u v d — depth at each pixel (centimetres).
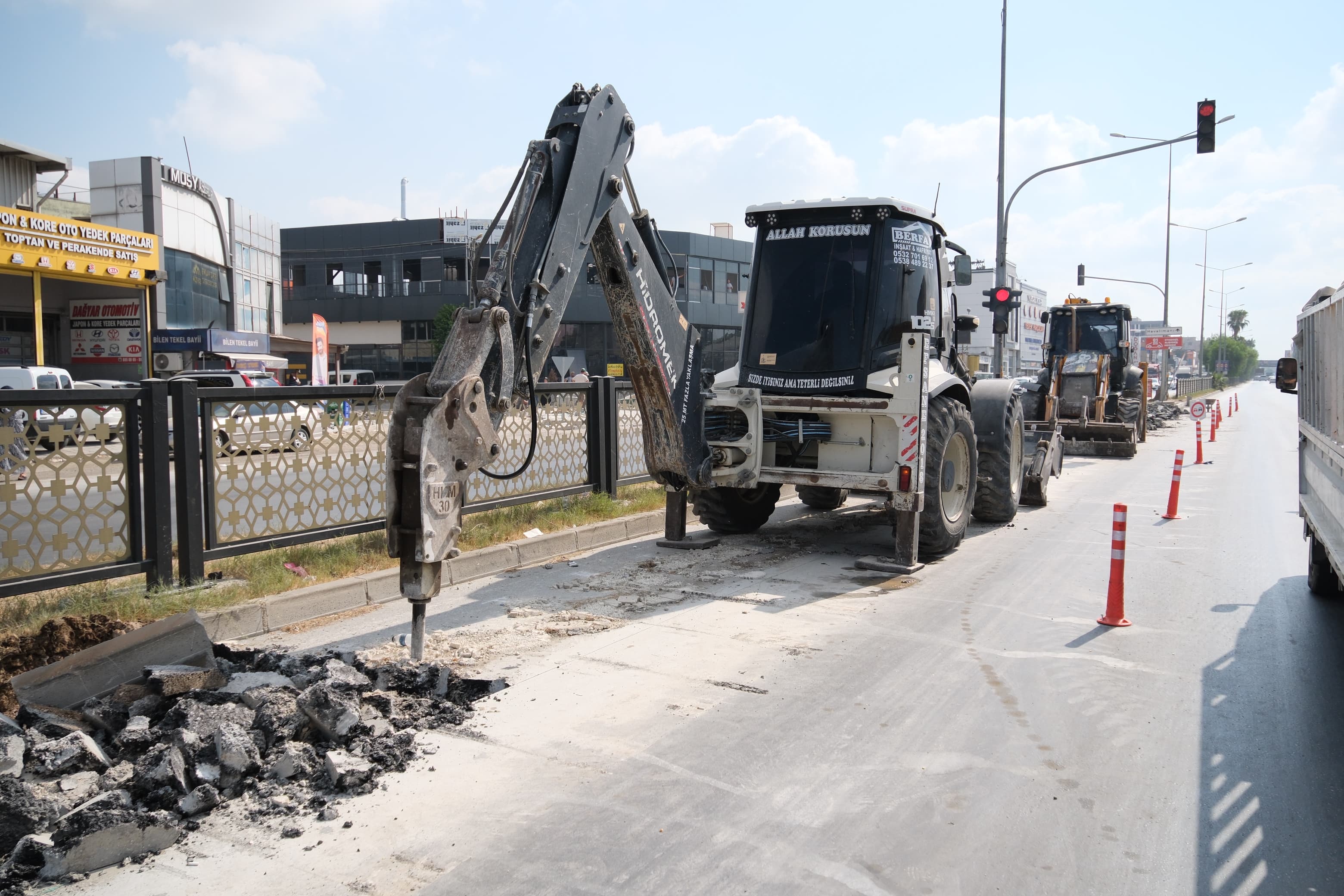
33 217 2228
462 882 320
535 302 548
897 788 392
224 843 346
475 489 872
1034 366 6788
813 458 858
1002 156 1986
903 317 832
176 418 620
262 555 714
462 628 620
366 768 390
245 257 3591
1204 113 1772
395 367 4772
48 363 2683
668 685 513
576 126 590
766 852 340
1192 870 330
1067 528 1042
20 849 325
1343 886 320
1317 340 590
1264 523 1077
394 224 4666
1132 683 523
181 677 446
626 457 1100
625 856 337
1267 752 431
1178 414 3416
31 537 559
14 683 433
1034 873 328
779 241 859
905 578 779
